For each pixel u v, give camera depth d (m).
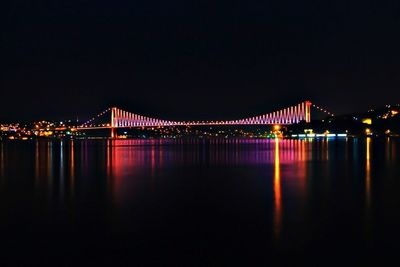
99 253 23.06
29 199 38.19
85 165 73.69
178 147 148.38
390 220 29.30
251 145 160.62
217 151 117.38
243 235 26.06
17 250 23.59
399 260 21.92
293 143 173.88
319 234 26.14
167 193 41.34
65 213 32.06
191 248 23.78
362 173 57.38
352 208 33.34
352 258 22.20
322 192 41.38
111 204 35.62
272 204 35.28
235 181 50.38
